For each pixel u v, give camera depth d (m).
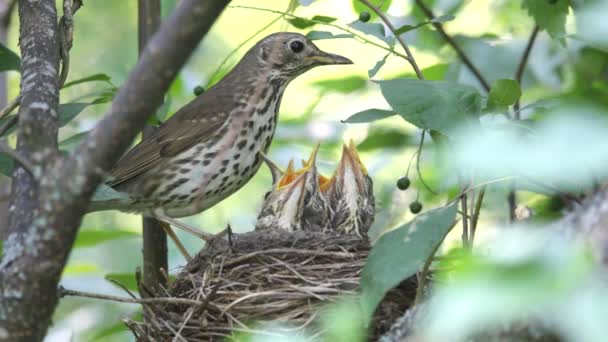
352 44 15.38
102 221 17.56
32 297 6.76
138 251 15.21
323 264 9.81
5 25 14.22
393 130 13.66
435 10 14.08
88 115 16.27
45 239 6.56
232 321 9.21
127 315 11.38
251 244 10.30
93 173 6.29
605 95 10.69
